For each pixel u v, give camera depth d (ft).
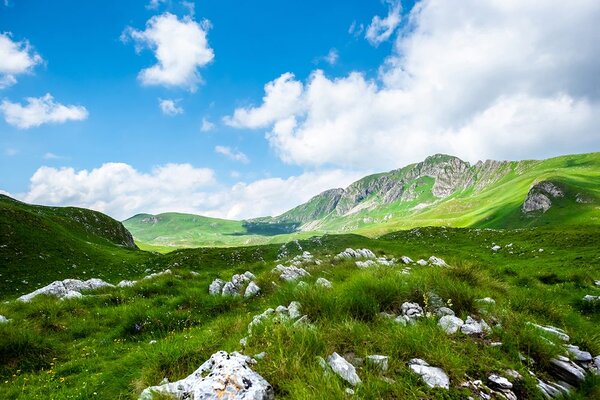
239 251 214.90
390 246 199.82
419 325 27.40
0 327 38.86
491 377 21.45
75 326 47.01
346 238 228.02
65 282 72.90
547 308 38.60
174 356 27.68
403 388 19.31
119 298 60.85
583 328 35.19
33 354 37.22
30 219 207.41
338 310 30.22
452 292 33.55
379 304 32.50
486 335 26.91
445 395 19.08
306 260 97.19
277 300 41.81
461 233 230.68
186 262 184.55
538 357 25.20
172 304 55.11
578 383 23.36
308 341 23.34
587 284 74.79
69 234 234.38
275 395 19.12
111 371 32.22
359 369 21.43
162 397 19.35
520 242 175.52
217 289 64.69
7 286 119.75
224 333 33.60
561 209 563.89
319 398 17.43
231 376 19.25
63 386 30.04
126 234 379.96
